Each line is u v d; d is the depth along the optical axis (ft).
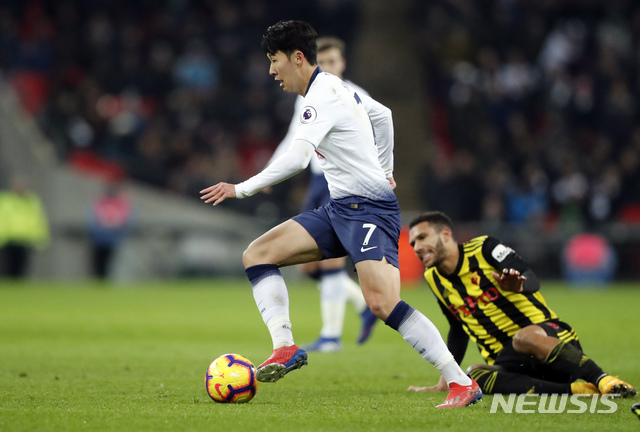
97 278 244.22
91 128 251.60
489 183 237.45
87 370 74.49
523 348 58.54
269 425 46.34
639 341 102.27
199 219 242.37
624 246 229.25
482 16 291.58
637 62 274.16
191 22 287.28
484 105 257.75
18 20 281.13
